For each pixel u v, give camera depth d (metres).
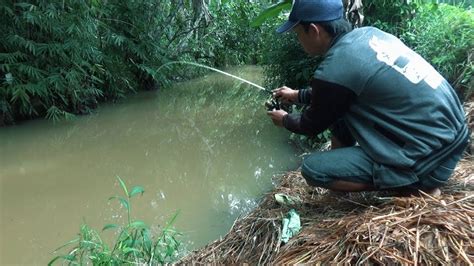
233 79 8.65
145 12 7.50
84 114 5.70
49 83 5.26
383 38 1.79
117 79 6.65
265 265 1.82
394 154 1.71
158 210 2.78
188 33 8.72
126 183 3.31
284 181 2.70
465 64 3.37
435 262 1.42
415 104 1.69
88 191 3.15
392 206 1.75
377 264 1.45
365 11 4.24
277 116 2.09
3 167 3.69
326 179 1.86
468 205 1.68
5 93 4.97
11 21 5.11
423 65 1.76
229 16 10.40
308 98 2.22
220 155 3.91
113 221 2.64
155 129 4.97
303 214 2.07
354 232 1.62
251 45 10.60
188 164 3.73
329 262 1.55
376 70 1.70
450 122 1.73
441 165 1.75
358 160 1.81
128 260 1.93
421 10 4.26
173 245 2.22
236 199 2.92
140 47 7.27
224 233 2.41
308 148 3.78
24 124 5.14
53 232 2.53
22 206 2.89
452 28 3.69
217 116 5.50
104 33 6.62
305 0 1.82
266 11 3.84
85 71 5.78
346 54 1.72
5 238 2.46
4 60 5.02
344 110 1.81
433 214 1.61
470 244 1.44
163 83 7.62
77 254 2.17
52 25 5.28
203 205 2.83
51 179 3.41
